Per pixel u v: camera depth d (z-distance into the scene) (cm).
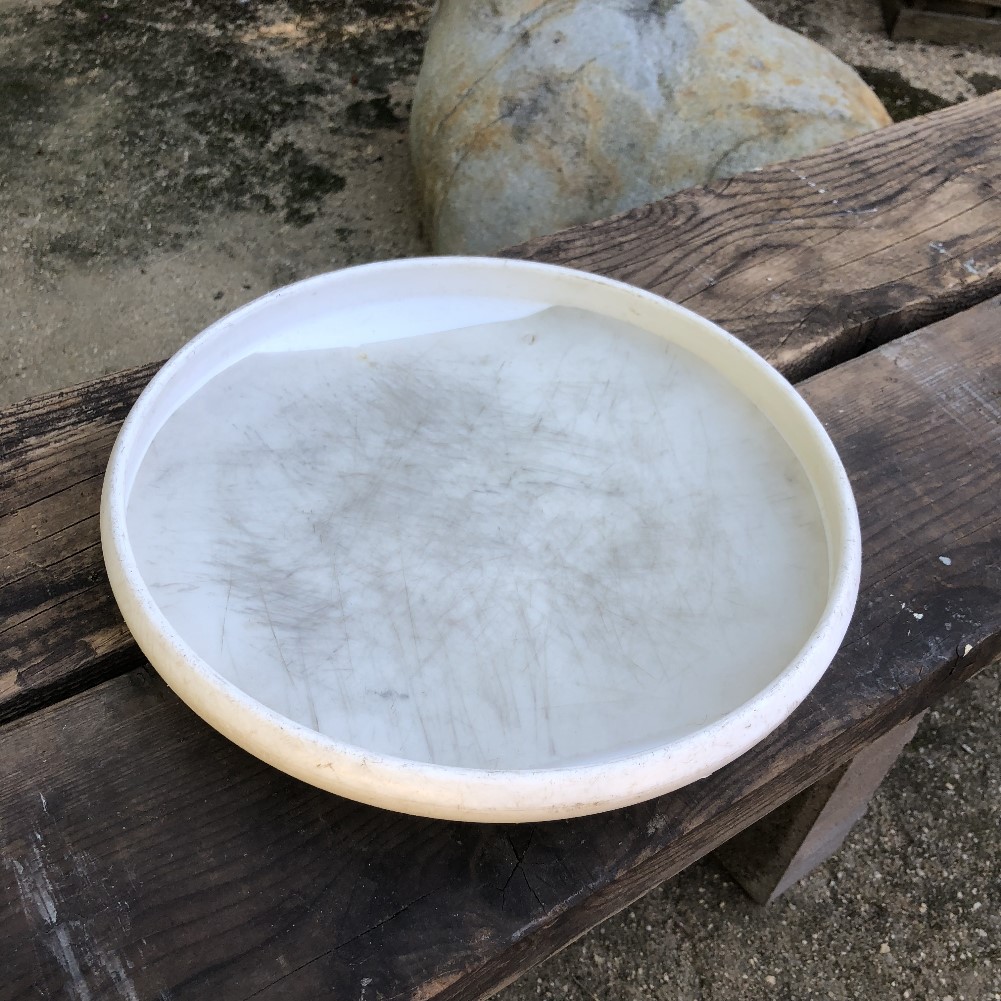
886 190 113
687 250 104
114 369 194
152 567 63
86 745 62
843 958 126
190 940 55
